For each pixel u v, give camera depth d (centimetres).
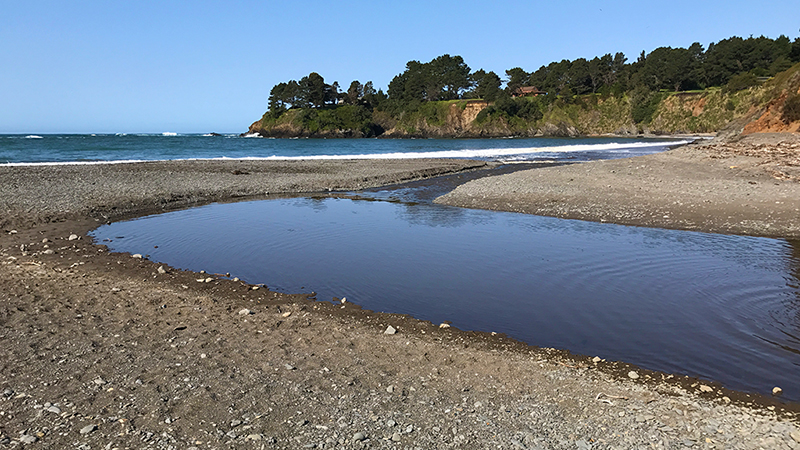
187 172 3256
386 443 498
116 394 589
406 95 17038
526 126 15838
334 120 15688
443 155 5297
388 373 675
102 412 546
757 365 709
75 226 1702
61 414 539
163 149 6731
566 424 543
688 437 513
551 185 2502
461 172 3603
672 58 15912
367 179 2995
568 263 1262
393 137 16200
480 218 1888
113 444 484
